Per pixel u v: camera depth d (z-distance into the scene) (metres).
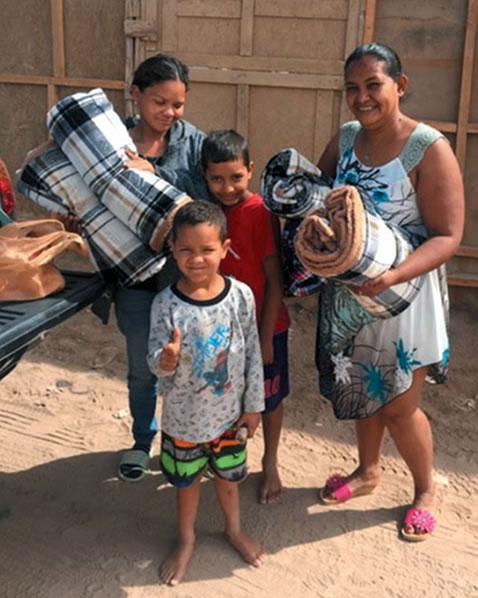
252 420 2.90
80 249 2.77
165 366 2.65
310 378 4.57
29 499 3.44
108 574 2.99
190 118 5.57
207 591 2.91
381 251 2.56
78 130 2.84
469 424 4.11
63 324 5.14
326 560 3.08
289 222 3.04
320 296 3.13
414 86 5.21
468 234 5.36
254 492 3.47
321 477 3.61
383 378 3.01
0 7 5.94
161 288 3.22
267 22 5.27
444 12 5.04
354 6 5.10
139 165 2.85
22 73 6.04
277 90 5.39
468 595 2.91
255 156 5.54
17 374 4.50
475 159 5.21
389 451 3.79
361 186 2.89
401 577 2.99
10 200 3.14
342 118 5.32
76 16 5.78
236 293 2.79
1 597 2.88
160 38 5.47
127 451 3.63
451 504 3.43
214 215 2.63
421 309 2.91
